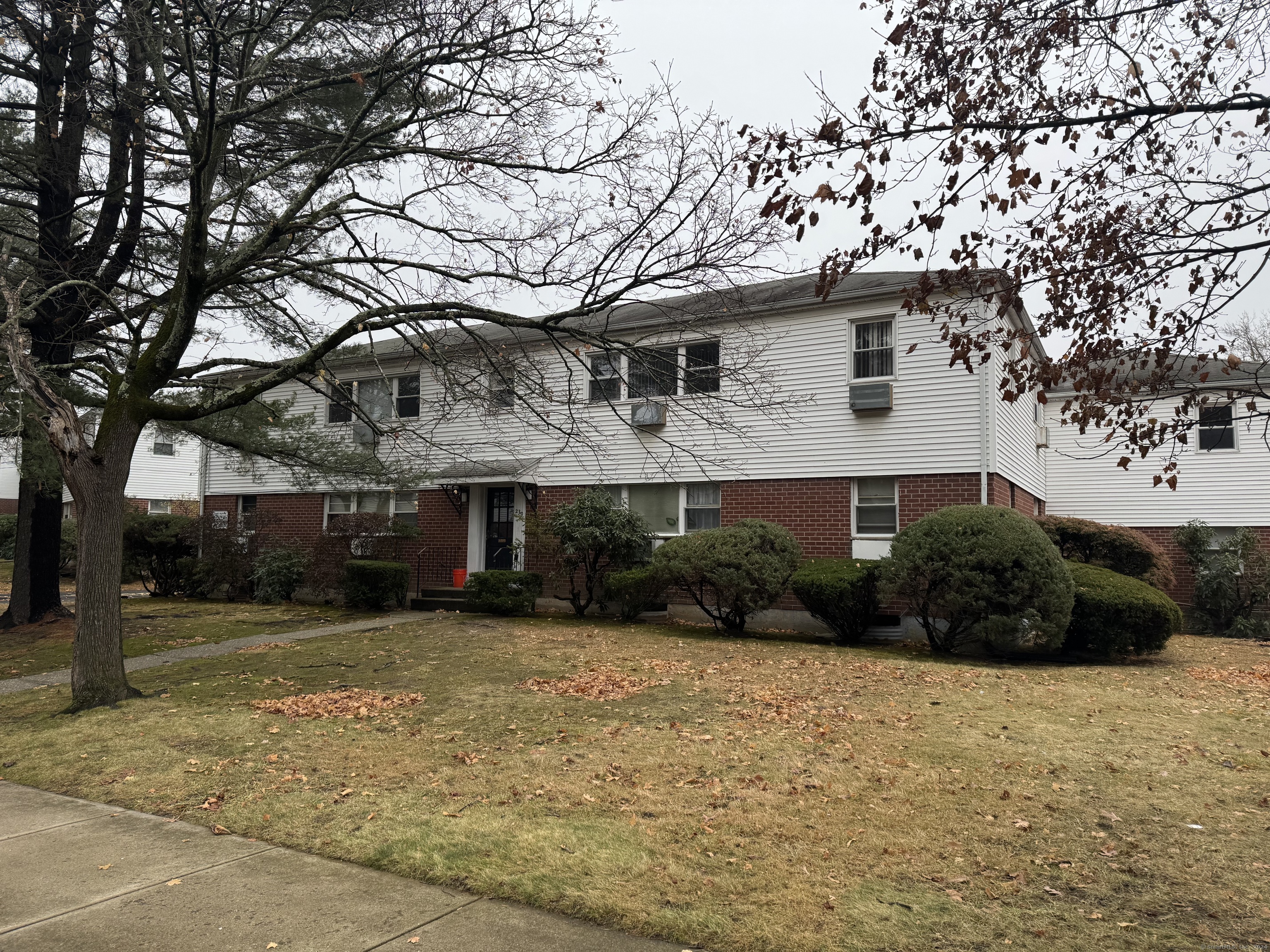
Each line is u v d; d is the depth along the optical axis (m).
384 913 3.91
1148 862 4.48
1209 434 18.33
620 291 8.33
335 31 10.81
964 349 4.74
